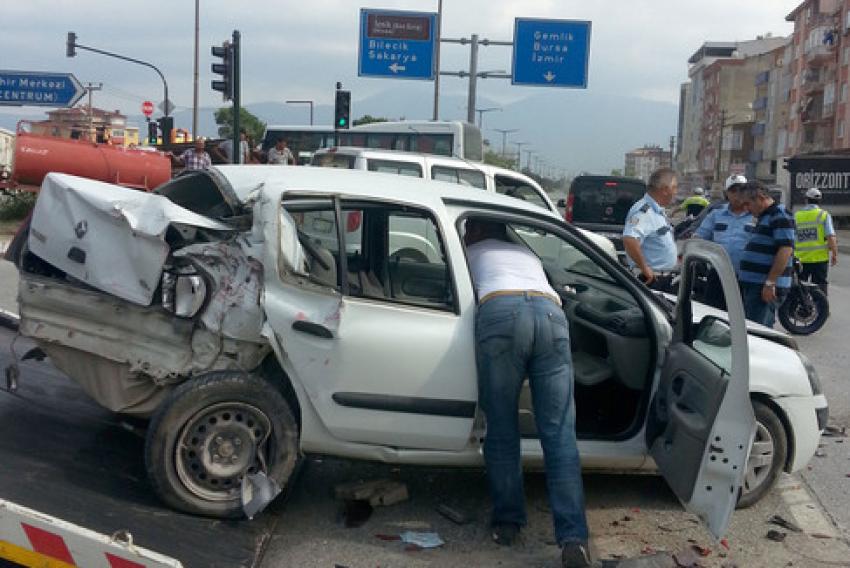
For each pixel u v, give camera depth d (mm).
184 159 20859
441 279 4645
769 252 7578
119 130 79125
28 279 4465
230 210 4754
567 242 4969
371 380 4414
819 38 67875
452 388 4492
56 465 4566
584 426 5055
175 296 4355
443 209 4707
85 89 31094
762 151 90562
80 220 4398
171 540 4062
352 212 4598
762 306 7707
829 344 10680
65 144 18625
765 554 4625
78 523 3979
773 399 5117
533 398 4457
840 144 64000
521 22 28672
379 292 4539
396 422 4473
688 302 4719
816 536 4875
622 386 4980
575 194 16438
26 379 5867
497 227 4902
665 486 5449
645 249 7590
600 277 5734
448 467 4715
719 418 4055
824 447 6508
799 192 35062
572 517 4250
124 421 5266
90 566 3510
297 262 4457
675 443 4445
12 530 3477
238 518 4422
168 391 4539
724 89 103875
